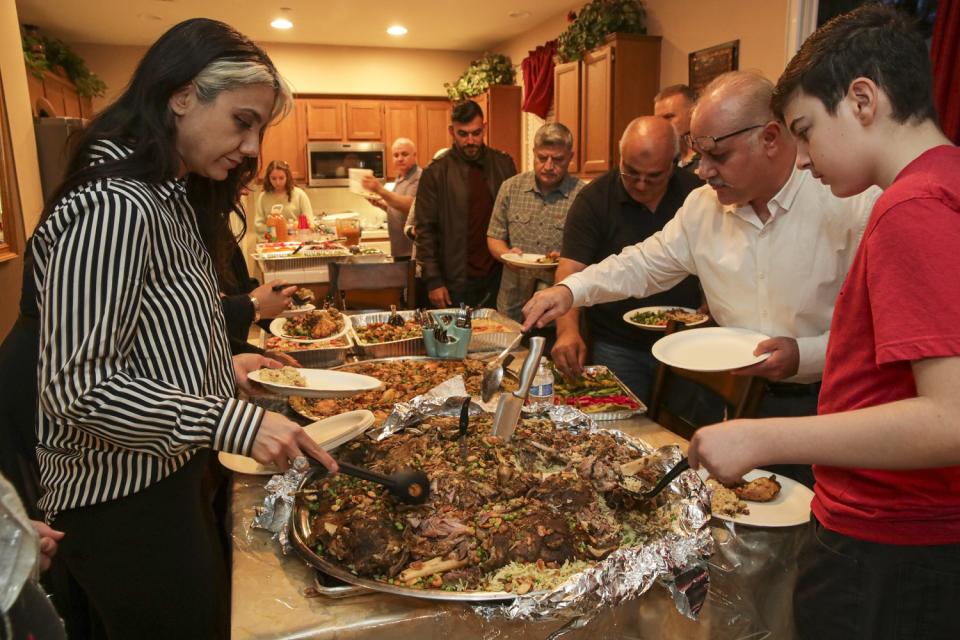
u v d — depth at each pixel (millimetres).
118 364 1043
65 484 1149
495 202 3771
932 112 868
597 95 4961
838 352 977
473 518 1163
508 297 3594
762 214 1688
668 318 2486
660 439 1644
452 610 1001
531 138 6895
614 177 2537
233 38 1127
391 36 7066
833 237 1585
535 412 1649
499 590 1014
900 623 957
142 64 1110
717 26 4250
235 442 1061
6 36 3209
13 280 3189
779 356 1494
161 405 1032
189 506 1258
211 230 1479
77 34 6609
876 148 872
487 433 1492
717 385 1714
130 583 1202
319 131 7609
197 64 1079
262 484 1420
